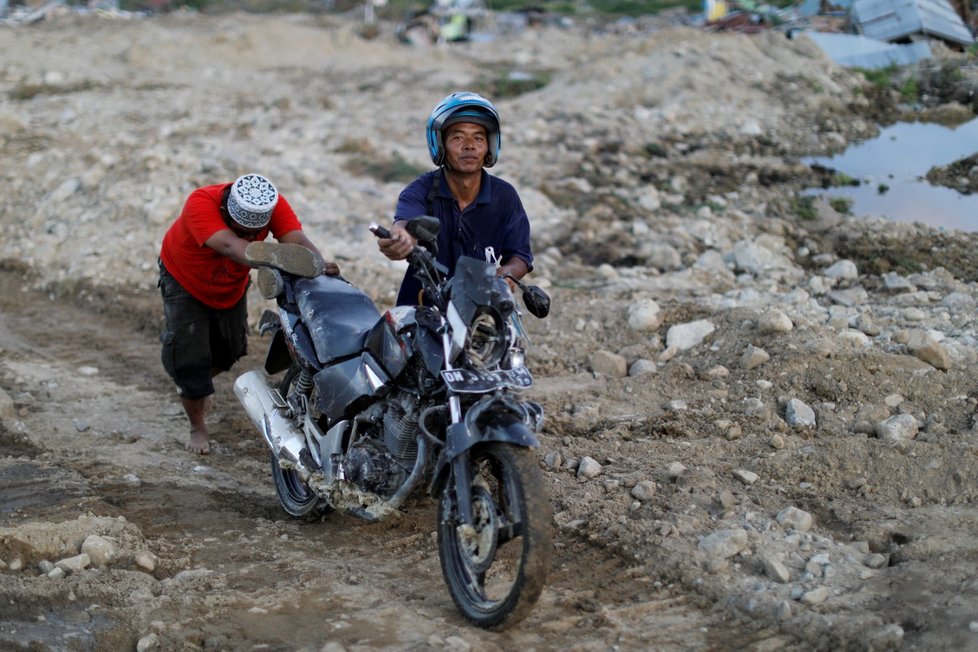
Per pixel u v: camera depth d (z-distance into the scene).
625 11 27.06
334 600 3.86
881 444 4.89
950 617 3.49
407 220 4.32
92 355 7.35
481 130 4.38
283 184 10.14
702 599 3.86
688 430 5.42
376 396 4.16
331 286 4.82
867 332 6.70
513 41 22.98
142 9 25.33
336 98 15.48
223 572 4.12
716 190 10.51
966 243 9.00
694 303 7.28
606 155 11.45
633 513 4.52
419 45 22.03
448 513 3.85
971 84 13.82
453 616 3.82
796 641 3.55
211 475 5.39
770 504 4.52
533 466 3.58
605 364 6.47
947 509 4.45
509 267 4.58
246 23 22.55
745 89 13.69
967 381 5.71
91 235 9.38
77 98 14.74
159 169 10.39
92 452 5.57
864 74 14.53
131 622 3.59
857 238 9.12
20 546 4.05
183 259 5.15
